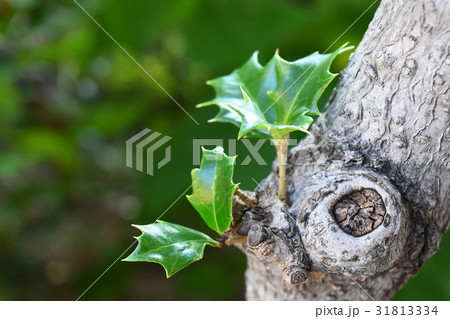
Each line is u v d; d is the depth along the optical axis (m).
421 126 0.31
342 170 0.32
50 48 0.81
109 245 0.82
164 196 0.62
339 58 0.66
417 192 0.32
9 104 0.77
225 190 0.31
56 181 0.86
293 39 0.68
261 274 0.36
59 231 0.85
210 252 0.80
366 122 0.32
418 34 0.30
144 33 0.67
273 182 0.35
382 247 0.31
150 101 0.83
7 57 0.81
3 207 0.79
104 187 0.89
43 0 0.82
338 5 0.66
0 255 0.81
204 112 0.64
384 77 0.31
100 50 0.76
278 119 0.33
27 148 0.80
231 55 0.65
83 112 0.84
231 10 0.66
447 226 0.34
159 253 0.31
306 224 0.32
